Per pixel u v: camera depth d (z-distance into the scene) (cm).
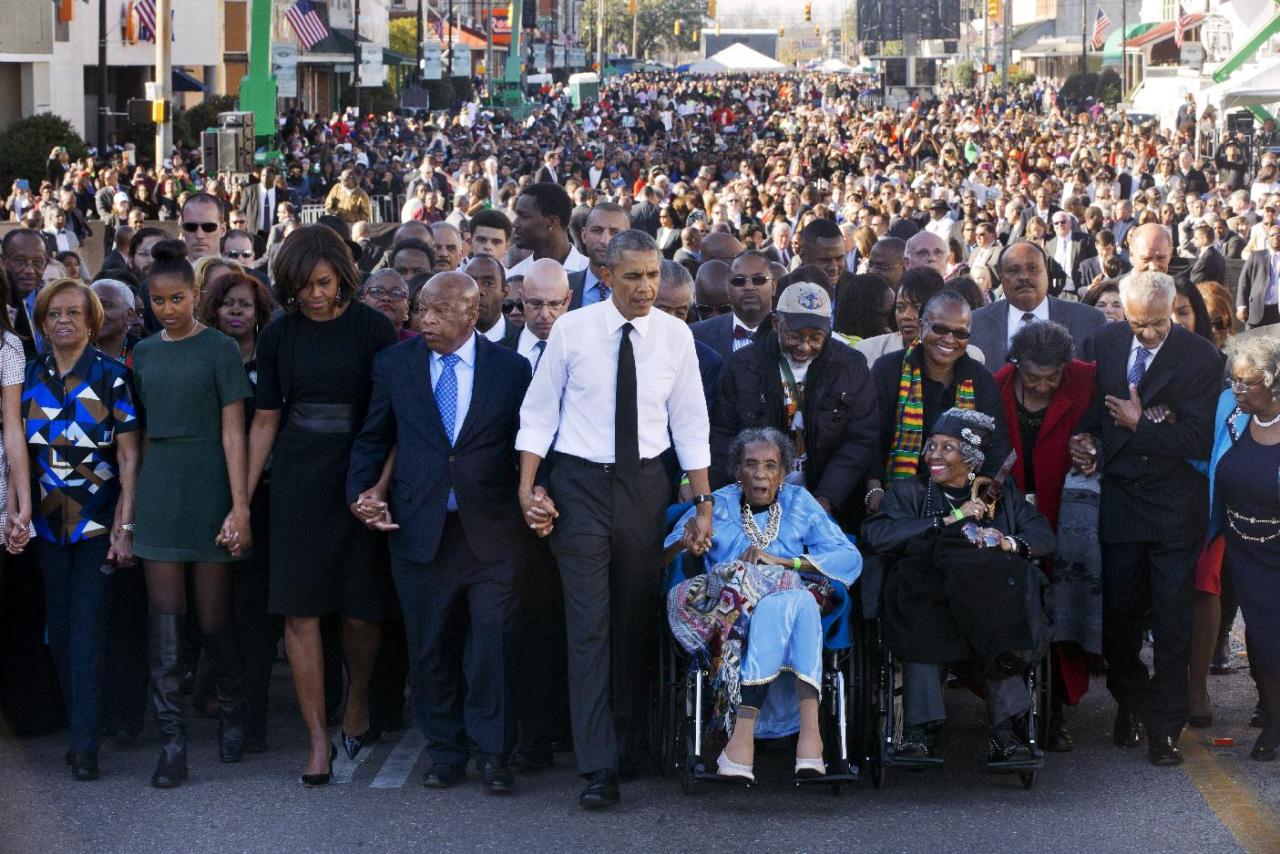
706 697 726
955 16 9112
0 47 3853
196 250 1115
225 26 5775
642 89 9006
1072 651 788
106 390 752
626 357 716
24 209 2794
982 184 3256
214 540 744
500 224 1066
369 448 737
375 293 891
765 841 672
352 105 6300
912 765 714
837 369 775
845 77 12225
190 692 893
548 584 763
